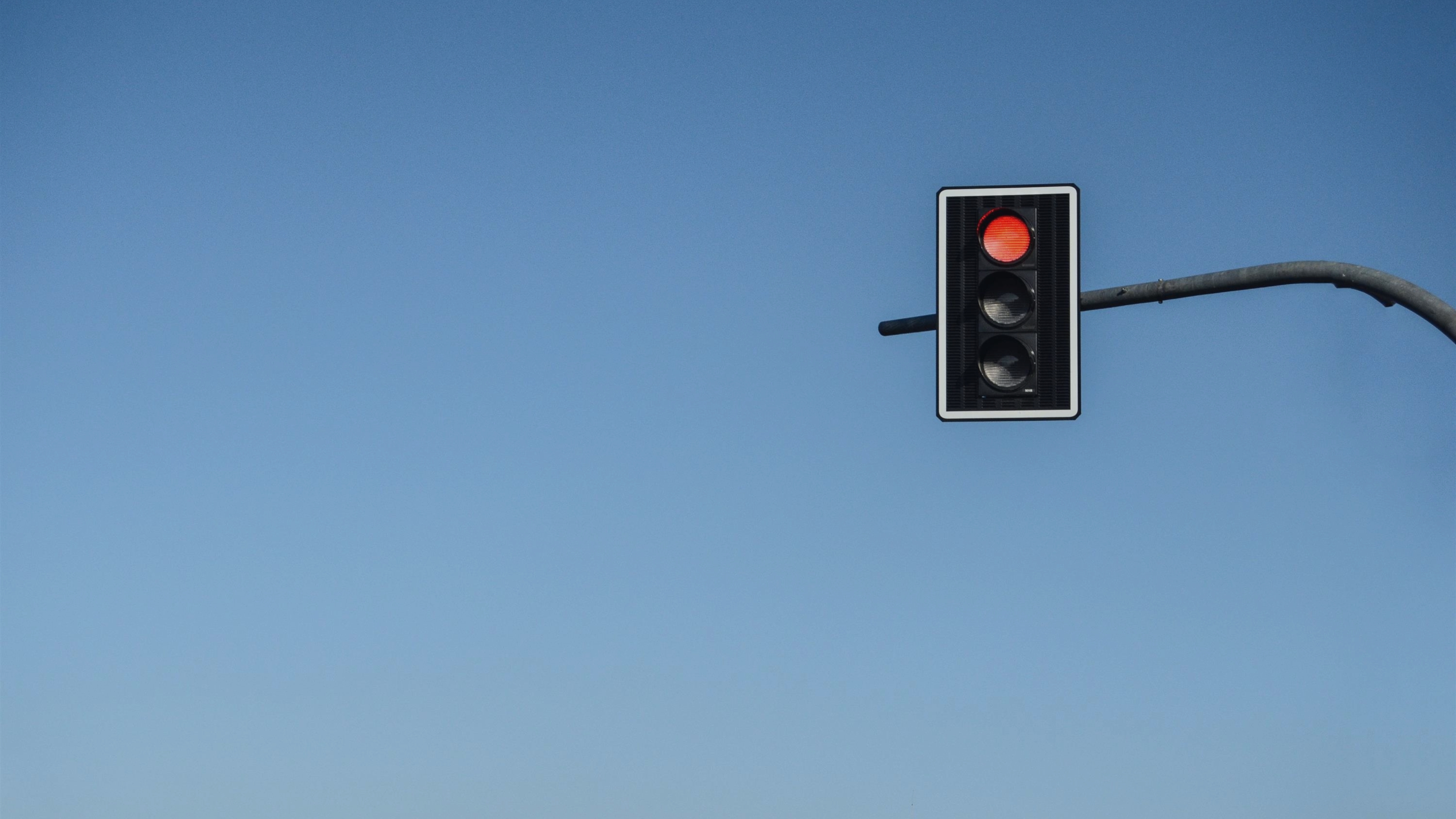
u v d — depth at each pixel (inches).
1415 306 384.5
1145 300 422.9
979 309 391.9
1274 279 401.4
